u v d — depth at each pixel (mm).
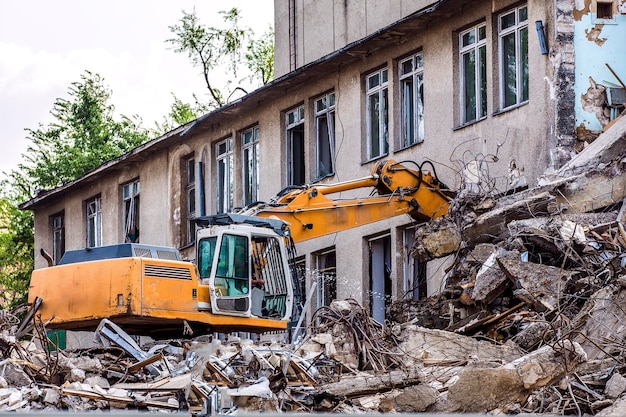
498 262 22281
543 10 26766
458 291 23891
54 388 18625
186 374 19109
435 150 29672
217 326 24438
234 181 38219
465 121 29172
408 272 30391
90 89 56094
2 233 54844
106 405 18047
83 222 47750
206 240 24578
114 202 45406
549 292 21672
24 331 23625
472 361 19234
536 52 26875
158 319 23531
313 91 34406
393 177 26750
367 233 31750
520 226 23328
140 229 43812
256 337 32219
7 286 52781
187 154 41062
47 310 24359
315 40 38438
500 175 27531
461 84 29266
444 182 29250
